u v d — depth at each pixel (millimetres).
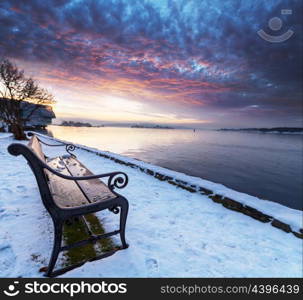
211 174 24453
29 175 3826
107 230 2074
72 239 1842
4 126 16234
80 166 2742
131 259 1608
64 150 8070
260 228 2459
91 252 1684
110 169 5105
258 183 22188
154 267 1575
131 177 4520
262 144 89875
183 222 2477
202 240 2078
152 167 5156
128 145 40312
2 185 3127
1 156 5535
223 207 3090
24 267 1434
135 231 2123
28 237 1799
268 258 1856
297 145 90125
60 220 1310
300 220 2461
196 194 3635
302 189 20578
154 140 67500
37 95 12172
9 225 1974
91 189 1808
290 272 1683
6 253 1569
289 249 2037
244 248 1995
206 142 81312
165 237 2068
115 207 1628
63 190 1778
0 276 1343
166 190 3740
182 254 1793
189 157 34938
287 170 30484
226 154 44875
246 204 2895
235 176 24453
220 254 1854
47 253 1607
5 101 10930
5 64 10797
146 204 2971
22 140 10797
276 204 2996
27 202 2555
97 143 34750
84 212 1408
